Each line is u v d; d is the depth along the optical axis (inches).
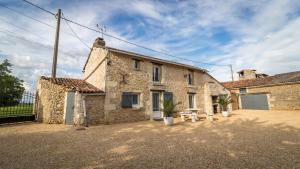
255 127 348.2
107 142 236.7
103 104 428.8
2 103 444.1
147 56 523.8
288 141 230.2
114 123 434.3
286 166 148.3
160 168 146.9
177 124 414.6
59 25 482.6
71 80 489.1
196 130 327.3
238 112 722.2
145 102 509.0
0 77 753.6
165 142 236.4
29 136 270.1
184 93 618.2
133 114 477.1
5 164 157.1
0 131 307.7
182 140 247.4
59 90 417.7
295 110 709.3
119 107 452.4
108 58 452.4
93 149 203.9
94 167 150.5
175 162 160.7
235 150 195.6
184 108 605.3
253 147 206.1
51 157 175.9
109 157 175.9
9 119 394.9
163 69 571.2
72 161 165.0
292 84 734.5
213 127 359.3
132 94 482.3
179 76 615.5
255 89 861.2
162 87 557.6
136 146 216.7
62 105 413.4
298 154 177.5
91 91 408.2
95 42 538.0
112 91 445.4
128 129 342.3
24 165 155.1
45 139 252.1
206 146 214.4
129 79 485.1
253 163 156.1
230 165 152.3
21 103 440.1
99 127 367.2
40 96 434.3
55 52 466.6
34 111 444.8
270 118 486.9
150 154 184.7
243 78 1152.2
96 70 501.7
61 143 230.7
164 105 416.8
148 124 417.7
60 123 405.1
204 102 688.4
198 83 681.0
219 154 182.5
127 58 492.1
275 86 788.6
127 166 152.1
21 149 202.4
